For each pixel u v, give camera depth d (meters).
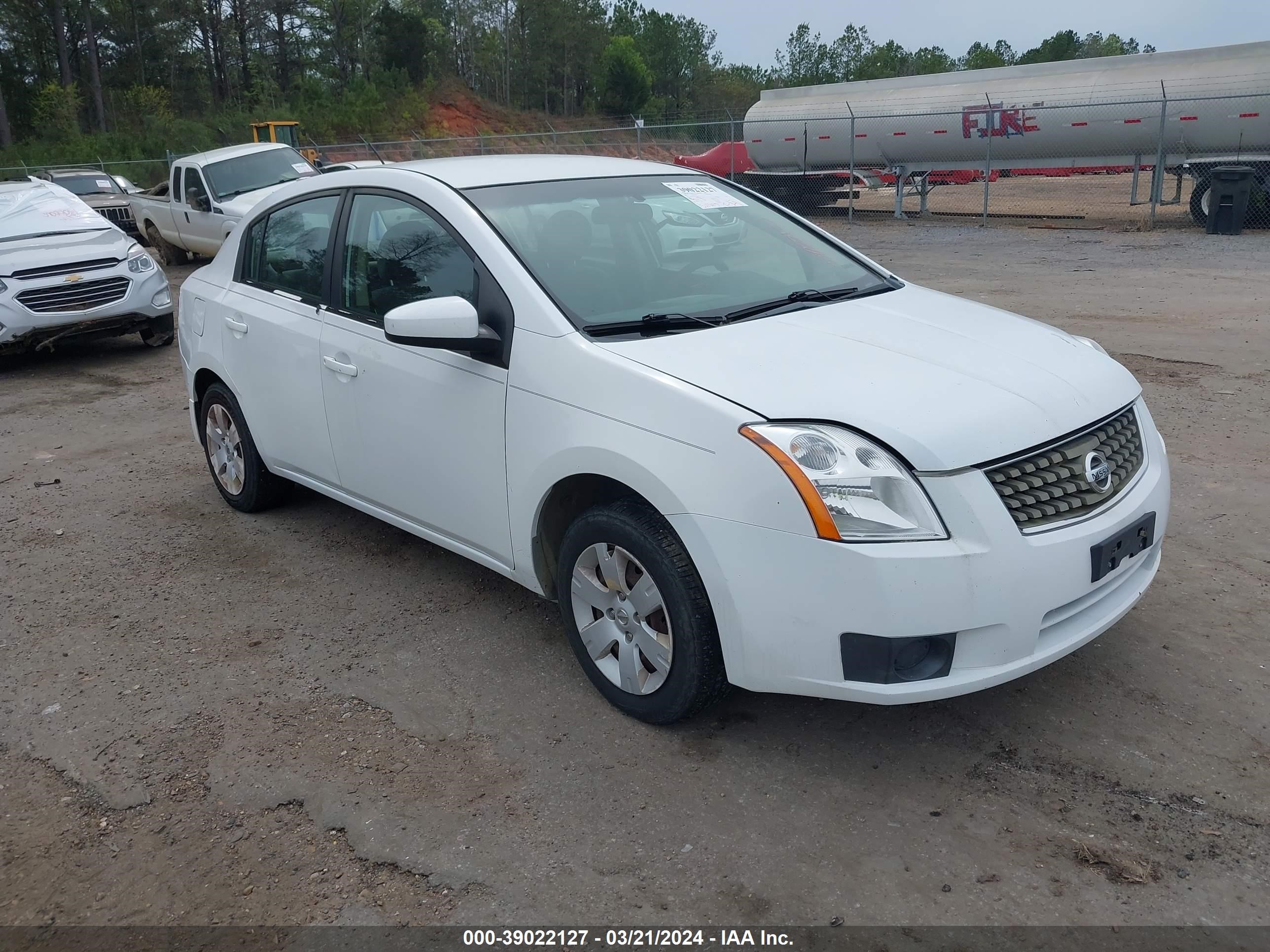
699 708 3.19
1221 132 17.70
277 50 80.12
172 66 73.12
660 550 3.06
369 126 58.53
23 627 4.27
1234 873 2.58
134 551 5.04
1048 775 3.00
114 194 22.67
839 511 2.73
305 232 4.59
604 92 86.06
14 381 9.23
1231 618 3.87
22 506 5.80
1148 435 3.42
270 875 2.75
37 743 3.42
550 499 3.46
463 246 3.73
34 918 2.64
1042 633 2.91
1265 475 5.33
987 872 2.63
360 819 2.95
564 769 3.14
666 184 4.36
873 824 2.83
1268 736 3.13
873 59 108.62
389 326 3.39
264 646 4.02
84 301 9.49
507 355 3.49
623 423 3.09
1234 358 7.84
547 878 2.68
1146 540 3.14
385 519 4.38
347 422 4.25
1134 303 10.53
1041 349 3.39
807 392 2.93
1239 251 14.30
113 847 2.89
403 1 87.50
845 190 24.48
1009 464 2.83
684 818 2.89
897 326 3.49
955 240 17.78
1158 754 3.08
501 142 42.50
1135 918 2.46
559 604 3.71
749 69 113.94
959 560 2.69
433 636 4.03
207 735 3.41
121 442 7.04
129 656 3.98
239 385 4.95
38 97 60.78
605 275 3.68
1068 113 19.34
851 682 2.79
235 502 5.45
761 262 4.11
